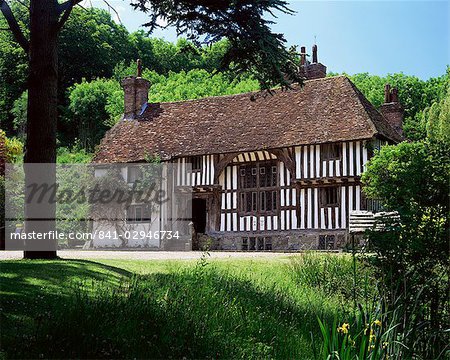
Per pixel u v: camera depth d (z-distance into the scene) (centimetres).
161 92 5478
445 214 916
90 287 843
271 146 2641
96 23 6059
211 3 1133
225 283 955
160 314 688
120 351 581
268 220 2647
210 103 3109
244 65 1226
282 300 922
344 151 2505
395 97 3077
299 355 695
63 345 570
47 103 1200
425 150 977
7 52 5159
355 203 2456
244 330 737
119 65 6019
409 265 880
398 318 728
